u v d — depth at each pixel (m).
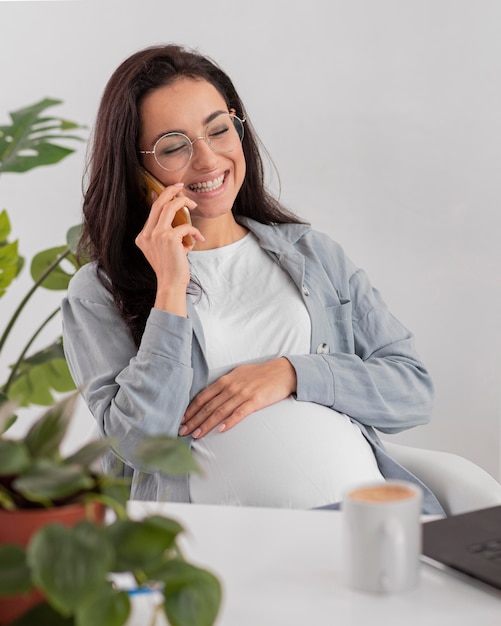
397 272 2.81
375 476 1.87
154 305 1.98
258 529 1.20
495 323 2.80
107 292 2.01
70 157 2.83
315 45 2.74
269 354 1.99
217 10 2.75
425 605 0.98
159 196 1.94
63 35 2.79
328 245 2.19
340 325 2.10
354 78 2.75
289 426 1.85
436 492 1.80
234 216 2.21
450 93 2.74
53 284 2.48
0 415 0.88
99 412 1.89
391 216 2.79
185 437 1.88
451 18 2.71
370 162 2.78
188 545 1.15
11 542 0.87
